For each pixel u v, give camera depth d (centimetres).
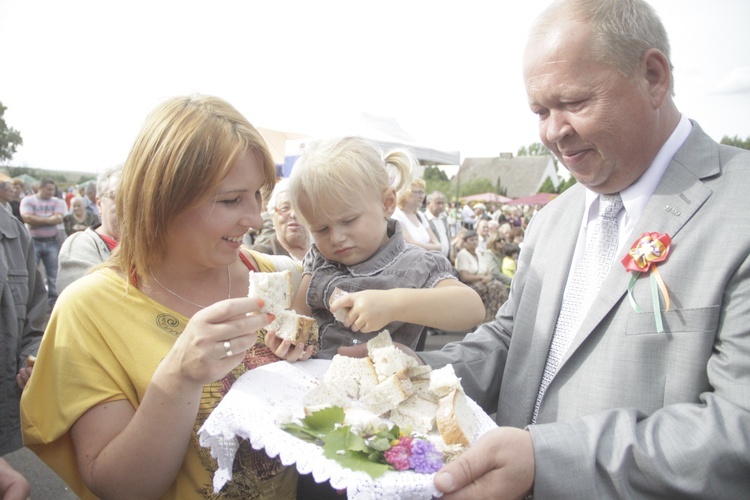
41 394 149
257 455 150
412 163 232
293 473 163
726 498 119
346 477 103
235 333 126
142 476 133
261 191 167
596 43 140
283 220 385
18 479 140
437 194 910
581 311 172
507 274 809
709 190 147
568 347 170
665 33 149
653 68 145
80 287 157
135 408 150
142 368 149
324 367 165
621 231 168
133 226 153
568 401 159
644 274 151
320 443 118
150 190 145
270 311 159
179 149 140
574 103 146
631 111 144
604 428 130
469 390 194
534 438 126
